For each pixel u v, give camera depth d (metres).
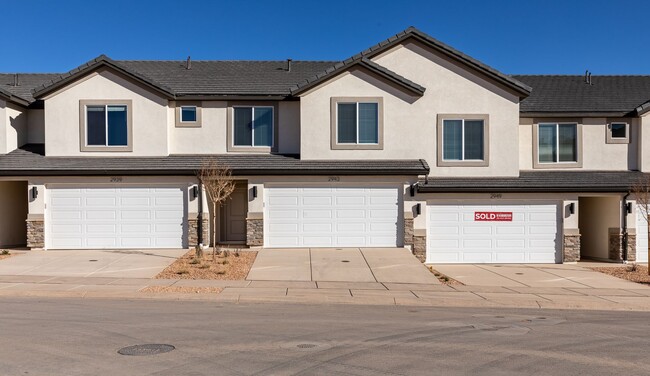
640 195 19.59
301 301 13.19
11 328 9.64
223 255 19.08
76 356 7.92
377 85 20.81
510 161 21.58
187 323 10.24
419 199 20.83
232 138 21.28
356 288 14.76
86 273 16.22
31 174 19.89
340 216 20.59
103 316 10.80
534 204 21.25
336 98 20.70
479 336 9.63
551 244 21.27
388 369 7.51
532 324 10.90
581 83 25.53
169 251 19.92
